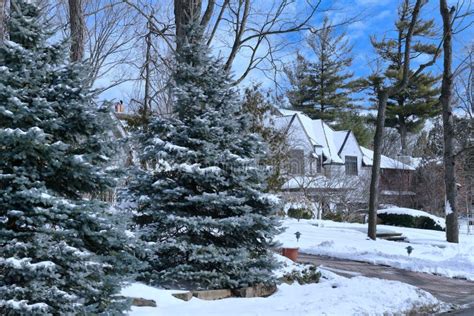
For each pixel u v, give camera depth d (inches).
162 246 346.3
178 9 527.2
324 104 1982.0
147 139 379.2
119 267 246.5
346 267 558.3
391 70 1823.3
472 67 1247.5
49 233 222.1
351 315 314.7
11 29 239.6
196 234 367.9
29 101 233.0
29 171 226.1
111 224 236.2
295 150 1249.4
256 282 373.7
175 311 299.3
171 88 408.8
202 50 400.5
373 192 800.3
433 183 1488.7
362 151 1754.4
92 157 239.0
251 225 360.2
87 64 252.4
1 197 218.5
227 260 355.3
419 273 560.7
